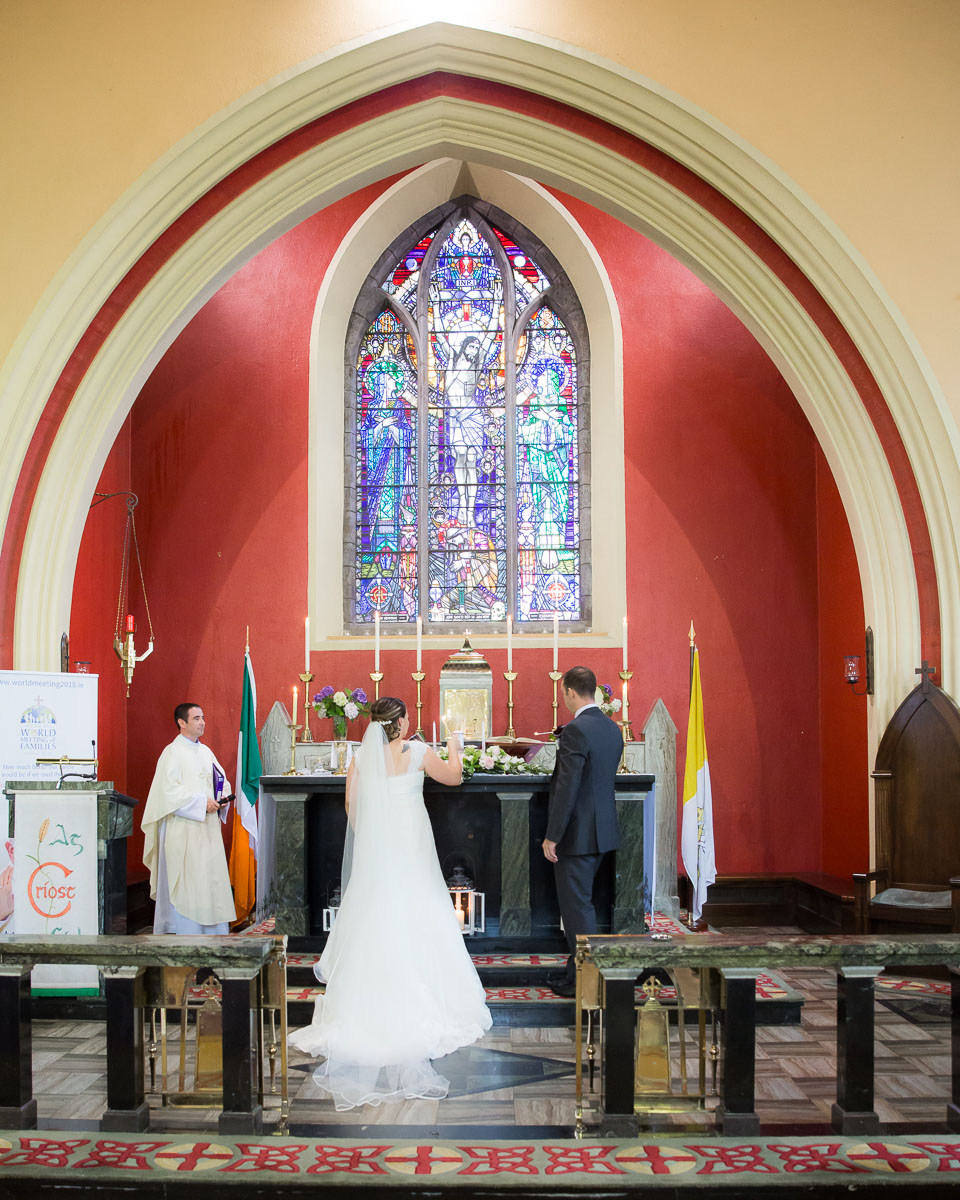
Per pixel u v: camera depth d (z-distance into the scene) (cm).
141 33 619
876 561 656
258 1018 373
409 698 826
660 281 848
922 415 611
